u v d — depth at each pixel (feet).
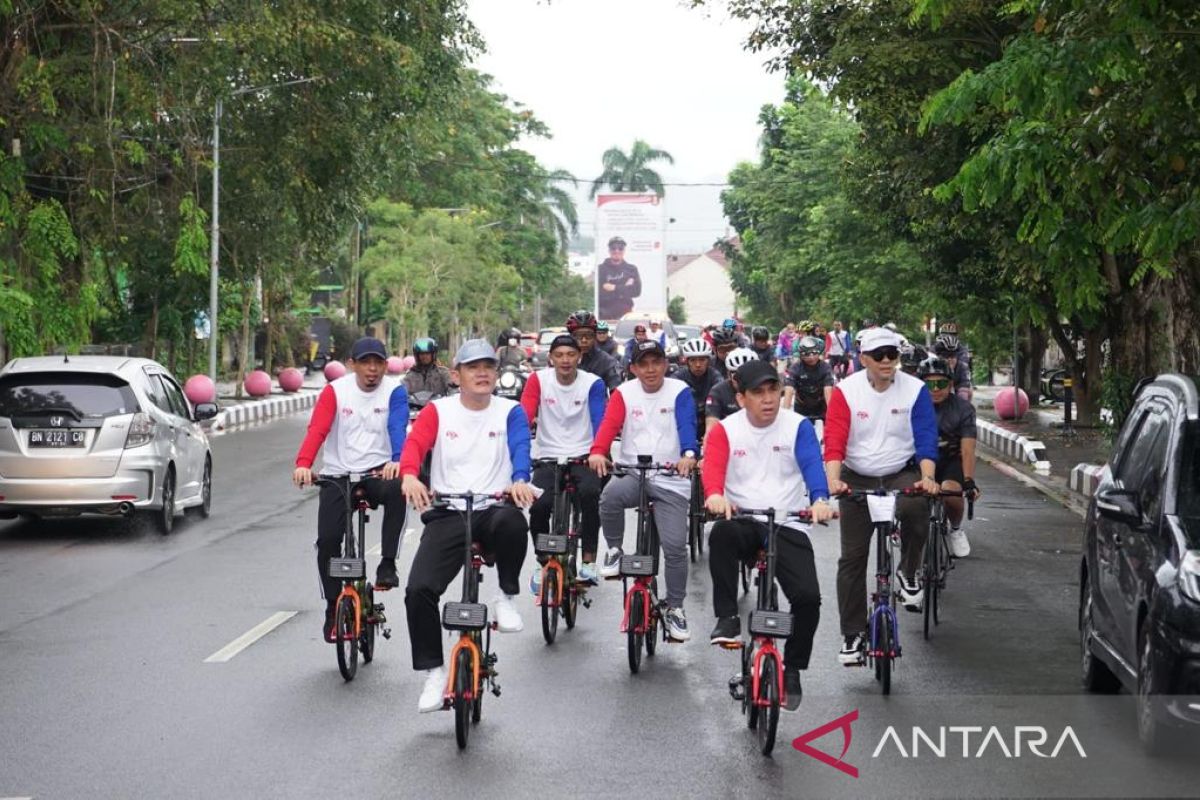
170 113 96.17
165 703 30.53
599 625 39.37
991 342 134.10
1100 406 98.89
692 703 30.66
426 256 234.17
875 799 24.02
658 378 35.78
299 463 33.01
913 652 36.01
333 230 123.85
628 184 374.84
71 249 89.10
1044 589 45.32
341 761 26.18
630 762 26.16
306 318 230.27
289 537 56.08
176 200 111.55
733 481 28.63
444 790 24.38
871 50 78.18
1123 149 40.37
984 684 32.58
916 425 33.53
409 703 30.55
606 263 202.69
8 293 82.43
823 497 27.76
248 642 36.68
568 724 28.86
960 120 40.29
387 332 272.31
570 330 50.03
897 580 38.55
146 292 137.28
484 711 29.89
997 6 71.41
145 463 55.11
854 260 155.22
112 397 55.47
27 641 36.91
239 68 97.76
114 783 24.84
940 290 119.75
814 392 60.29
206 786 24.66
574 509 39.47
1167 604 25.55
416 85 109.60
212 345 129.08
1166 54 38.88
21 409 54.75
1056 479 77.92
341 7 100.22
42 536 56.59
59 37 92.02
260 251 134.82
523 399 39.32
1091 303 43.50
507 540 28.91
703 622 39.70
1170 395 29.86
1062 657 35.50
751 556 28.71
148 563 49.78
